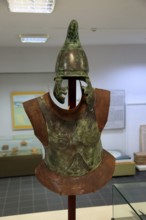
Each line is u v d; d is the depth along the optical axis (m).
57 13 2.48
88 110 1.15
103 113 1.18
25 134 4.69
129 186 2.23
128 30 3.35
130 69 4.79
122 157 4.34
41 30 3.19
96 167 1.17
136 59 4.78
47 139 1.14
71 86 1.27
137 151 4.93
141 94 4.87
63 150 1.13
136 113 4.88
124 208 2.02
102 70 4.74
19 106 4.62
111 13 2.54
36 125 1.15
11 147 4.51
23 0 2.08
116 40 4.15
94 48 4.67
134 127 4.90
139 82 4.84
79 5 2.25
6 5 2.20
